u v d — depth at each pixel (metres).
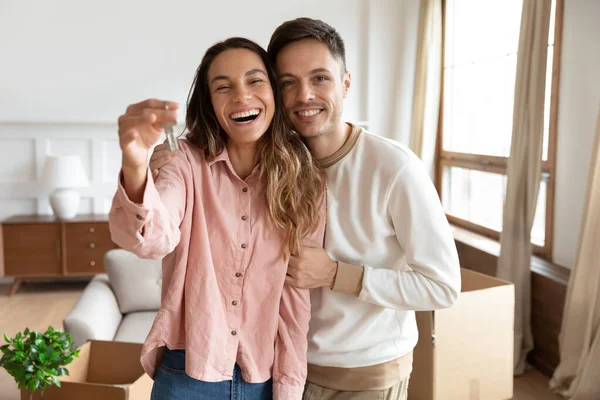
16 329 4.62
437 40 5.89
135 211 1.08
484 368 2.47
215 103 1.41
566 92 3.82
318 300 1.63
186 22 6.09
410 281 1.52
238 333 1.44
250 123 1.41
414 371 2.44
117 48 6.02
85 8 5.93
